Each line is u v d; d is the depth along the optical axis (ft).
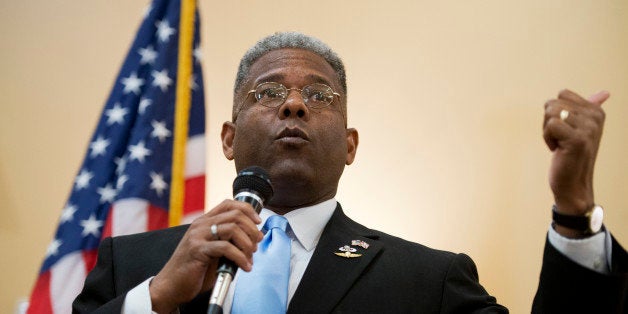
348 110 36.27
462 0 36.96
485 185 34.73
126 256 17.24
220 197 35.09
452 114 35.83
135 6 37.04
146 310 14.11
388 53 36.78
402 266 16.48
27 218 34.04
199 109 26.71
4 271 33.24
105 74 36.14
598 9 35.65
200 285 14.17
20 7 36.52
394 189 35.42
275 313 15.24
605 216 33.32
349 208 35.37
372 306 15.64
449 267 16.48
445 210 34.86
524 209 34.04
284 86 18.44
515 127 34.99
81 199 24.73
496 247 33.96
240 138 18.33
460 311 15.62
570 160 13.17
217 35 36.91
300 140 17.56
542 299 13.67
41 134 35.19
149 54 26.96
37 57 36.04
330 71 19.47
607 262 13.67
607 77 34.73
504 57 35.91
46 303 22.99
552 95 34.91
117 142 25.59
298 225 17.61
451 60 36.45
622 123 34.24
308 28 37.24
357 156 35.88
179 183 25.12
